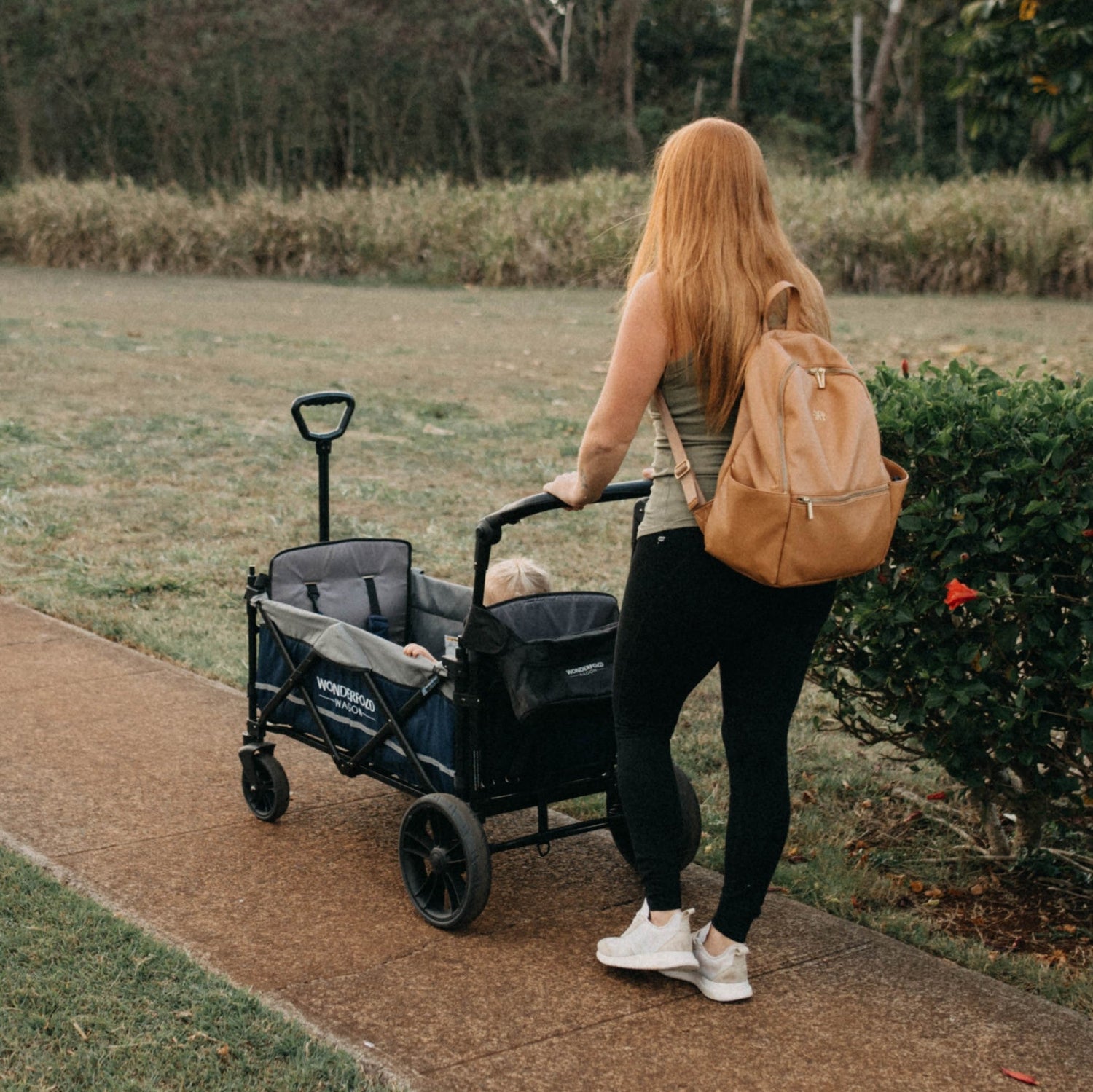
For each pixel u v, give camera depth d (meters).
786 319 2.79
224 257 25.89
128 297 20.23
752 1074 2.68
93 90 37.78
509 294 22.69
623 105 45.06
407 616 4.16
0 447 9.01
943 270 23.77
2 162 36.50
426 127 39.66
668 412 2.74
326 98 38.38
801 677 2.85
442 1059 2.68
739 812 2.88
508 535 7.31
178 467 8.76
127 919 3.24
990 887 3.79
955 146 46.81
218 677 5.27
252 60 36.88
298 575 3.99
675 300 2.67
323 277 25.80
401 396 11.70
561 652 3.17
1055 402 3.46
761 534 2.56
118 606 6.10
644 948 2.95
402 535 7.31
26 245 26.75
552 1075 2.64
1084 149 11.62
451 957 3.13
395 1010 2.87
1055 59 10.63
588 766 3.39
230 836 3.80
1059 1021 2.92
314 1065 2.61
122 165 39.12
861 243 24.19
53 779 4.17
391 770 3.51
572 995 2.96
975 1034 2.86
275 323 17.27
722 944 2.95
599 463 2.75
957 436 3.50
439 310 19.70
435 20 38.78
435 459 9.30
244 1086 2.54
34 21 35.94
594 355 14.96
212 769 4.32
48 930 3.12
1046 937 3.50
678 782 3.45
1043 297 23.05
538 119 40.25
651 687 2.88
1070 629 3.40
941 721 3.72
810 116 48.34
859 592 3.66
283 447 9.45
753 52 47.47
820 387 2.68
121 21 37.00
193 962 3.01
